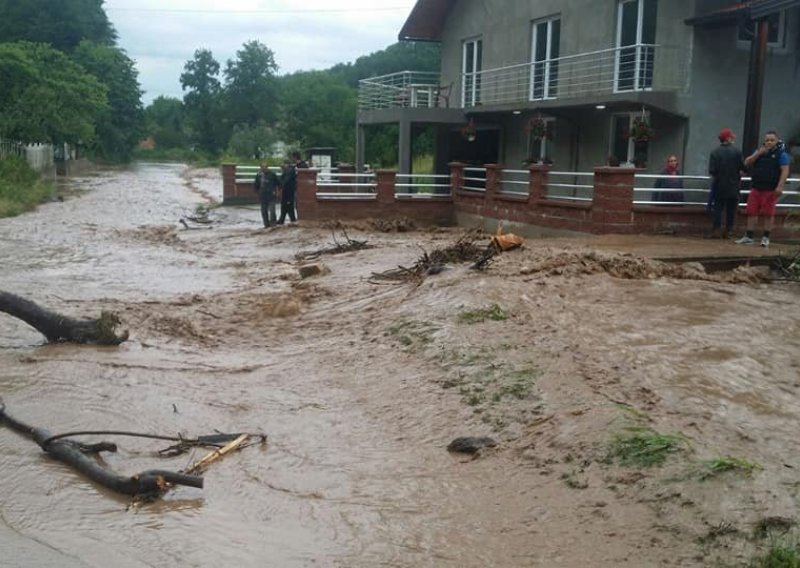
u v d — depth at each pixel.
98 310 10.74
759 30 15.62
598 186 15.70
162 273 14.38
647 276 10.49
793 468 4.97
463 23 26.78
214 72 106.69
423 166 39.56
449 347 7.86
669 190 15.06
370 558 4.50
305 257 15.76
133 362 8.43
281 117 79.94
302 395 7.36
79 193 36.38
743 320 8.45
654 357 7.12
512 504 5.05
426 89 26.44
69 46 76.81
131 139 83.50
